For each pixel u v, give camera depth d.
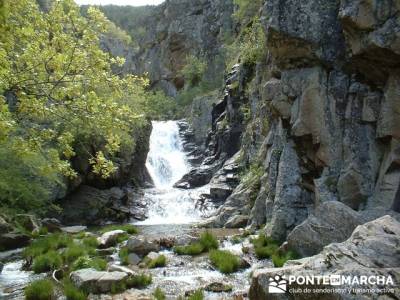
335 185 10.41
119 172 23.94
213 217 18.61
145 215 22.03
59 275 9.73
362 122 10.31
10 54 9.46
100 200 21.56
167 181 30.16
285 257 9.48
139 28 74.25
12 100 12.23
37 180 17.73
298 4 10.91
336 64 10.72
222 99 29.94
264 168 15.59
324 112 10.79
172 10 50.53
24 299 8.20
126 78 10.75
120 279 8.62
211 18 45.44
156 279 9.23
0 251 13.16
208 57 43.78
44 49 9.47
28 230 15.71
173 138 34.69
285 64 11.65
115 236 13.21
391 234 5.94
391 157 9.35
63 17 9.80
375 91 10.12
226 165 24.38
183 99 41.78
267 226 12.30
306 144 11.33
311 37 10.71
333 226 9.13
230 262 9.75
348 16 9.18
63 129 17.58
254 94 20.44
